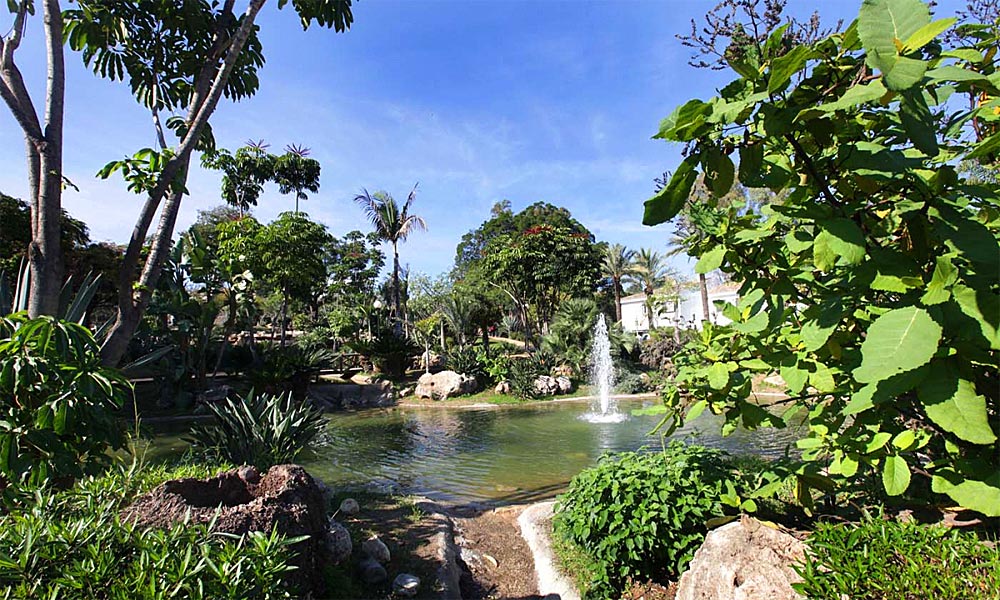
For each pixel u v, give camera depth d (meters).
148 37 4.21
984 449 1.59
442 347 22.64
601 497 3.11
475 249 47.22
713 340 2.42
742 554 2.06
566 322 20.11
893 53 0.99
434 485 6.61
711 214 1.75
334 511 4.57
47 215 3.02
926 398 1.20
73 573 1.42
